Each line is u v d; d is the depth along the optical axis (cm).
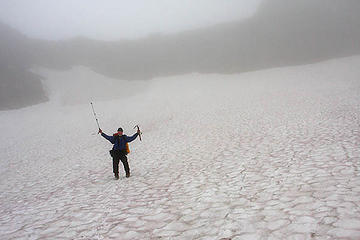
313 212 327
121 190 611
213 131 1414
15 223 480
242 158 768
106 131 2084
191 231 333
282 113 1608
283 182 482
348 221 287
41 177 961
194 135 1389
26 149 1775
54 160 1309
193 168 744
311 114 1405
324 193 389
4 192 807
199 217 377
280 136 1012
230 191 479
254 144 952
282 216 332
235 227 322
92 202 547
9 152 1736
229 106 2333
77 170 985
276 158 696
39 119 3130
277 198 404
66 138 2016
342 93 1991
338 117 1191
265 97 2503
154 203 480
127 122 2361
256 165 657
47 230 418
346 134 839
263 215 346
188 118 2056
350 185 404
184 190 538
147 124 2108
